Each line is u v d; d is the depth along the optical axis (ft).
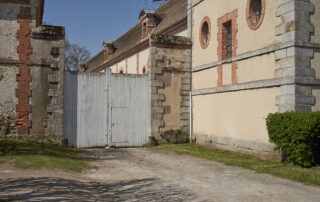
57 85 41.60
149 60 46.39
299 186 21.29
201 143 44.98
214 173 25.89
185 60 47.88
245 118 35.65
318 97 29.84
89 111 43.62
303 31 29.43
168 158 34.50
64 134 42.04
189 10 48.67
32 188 17.88
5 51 39.88
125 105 45.39
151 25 70.54
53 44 41.57
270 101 31.81
